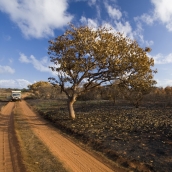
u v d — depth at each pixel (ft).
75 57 63.87
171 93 154.30
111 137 44.21
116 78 65.31
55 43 65.00
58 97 256.73
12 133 50.24
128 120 65.26
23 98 290.56
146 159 30.40
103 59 59.36
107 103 144.66
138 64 59.72
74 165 29.71
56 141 44.70
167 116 72.79
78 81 68.69
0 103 176.45
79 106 130.52
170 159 29.78
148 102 141.59
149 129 50.08
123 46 60.70
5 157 31.24
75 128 55.62
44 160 31.04
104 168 28.78
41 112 102.99
